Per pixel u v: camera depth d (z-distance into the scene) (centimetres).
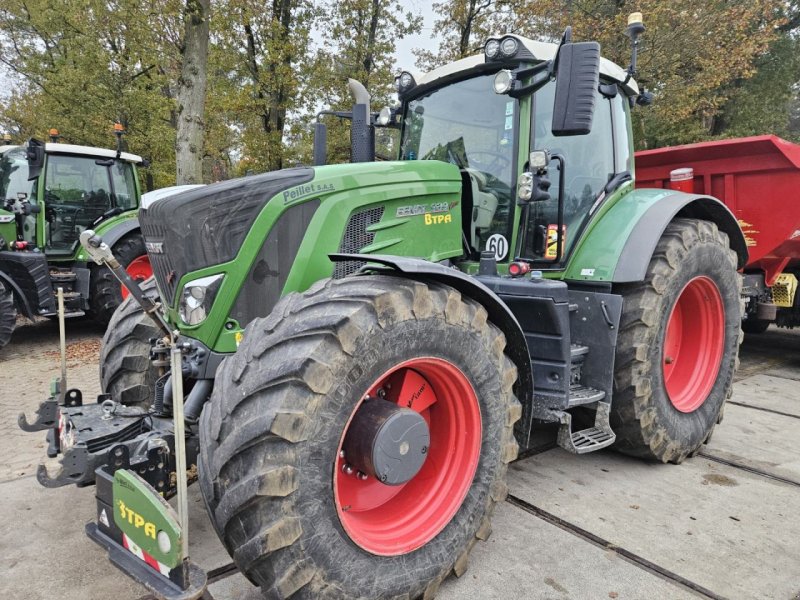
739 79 1538
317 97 1343
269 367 177
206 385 237
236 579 227
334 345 179
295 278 242
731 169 519
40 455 358
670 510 287
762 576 232
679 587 225
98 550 250
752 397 485
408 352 197
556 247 322
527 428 257
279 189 239
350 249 257
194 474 229
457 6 1366
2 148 722
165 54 1137
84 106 1316
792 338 742
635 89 394
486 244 321
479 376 221
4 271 648
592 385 311
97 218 740
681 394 365
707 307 372
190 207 229
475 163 323
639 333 314
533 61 297
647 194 367
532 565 239
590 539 259
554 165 322
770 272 566
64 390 269
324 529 179
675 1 1121
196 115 866
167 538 162
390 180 269
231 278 232
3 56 1781
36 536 261
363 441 196
